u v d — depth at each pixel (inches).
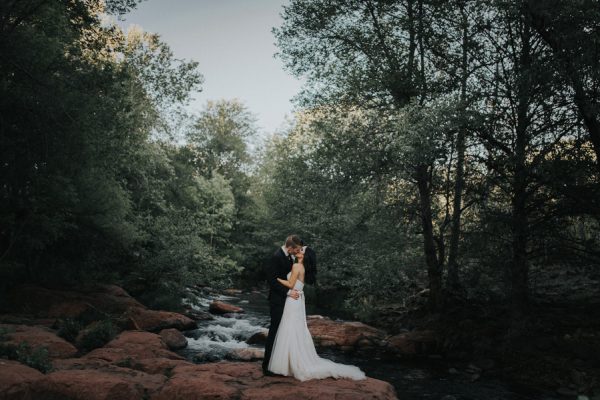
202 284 1027.3
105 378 233.9
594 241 446.6
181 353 430.0
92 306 538.6
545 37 392.8
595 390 326.3
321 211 681.0
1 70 506.3
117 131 608.4
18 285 583.8
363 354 465.1
